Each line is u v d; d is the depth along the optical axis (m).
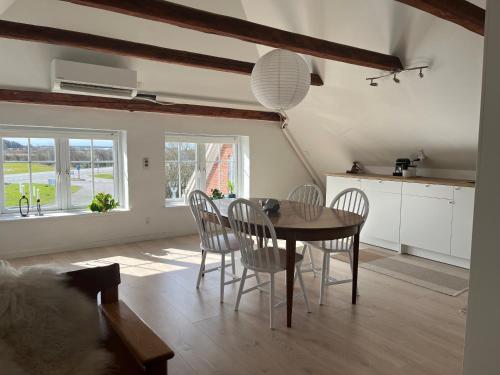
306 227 2.58
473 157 4.30
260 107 5.63
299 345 2.38
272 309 2.61
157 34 3.86
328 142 5.70
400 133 4.59
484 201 1.19
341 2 3.28
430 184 4.26
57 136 4.56
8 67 3.77
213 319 2.73
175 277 3.61
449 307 2.98
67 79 3.75
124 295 3.16
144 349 1.26
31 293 1.30
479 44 2.97
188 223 5.46
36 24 3.40
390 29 3.26
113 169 5.02
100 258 4.23
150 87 4.58
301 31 3.85
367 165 5.80
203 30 2.79
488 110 1.17
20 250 4.26
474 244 1.23
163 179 5.20
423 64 3.41
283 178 6.41
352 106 4.57
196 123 5.40
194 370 2.10
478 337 1.23
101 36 3.36
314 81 4.37
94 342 1.37
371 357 2.24
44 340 1.24
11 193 4.38
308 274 3.75
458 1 2.36
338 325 2.65
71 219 4.54
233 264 3.58
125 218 4.92
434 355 2.27
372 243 5.07
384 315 2.82
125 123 4.82
